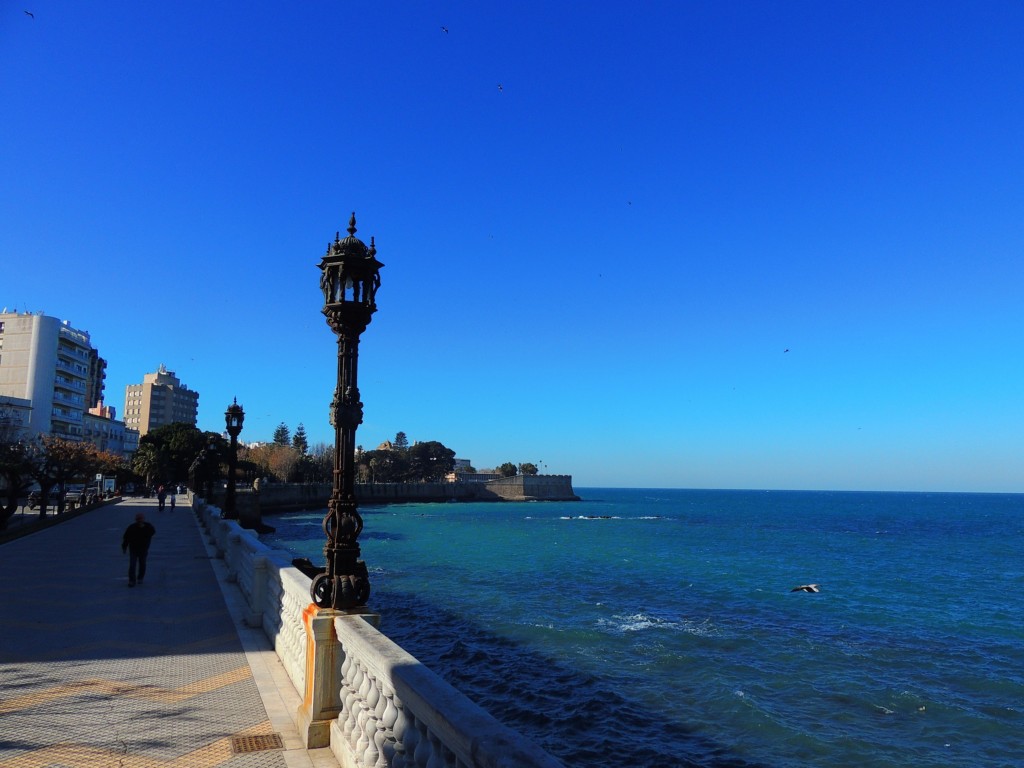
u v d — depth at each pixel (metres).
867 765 12.46
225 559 16.00
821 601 29.91
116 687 6.41
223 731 5.34
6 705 5.82
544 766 2.31
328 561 5.48
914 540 68.50
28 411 76.38
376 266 5.83
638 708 15.05
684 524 91.81
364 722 4.28
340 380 5.72
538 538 62.66
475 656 18.78
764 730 13.88
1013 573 42.00
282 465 121.31
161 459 81.94
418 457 166.25
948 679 17.77
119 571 14.34
